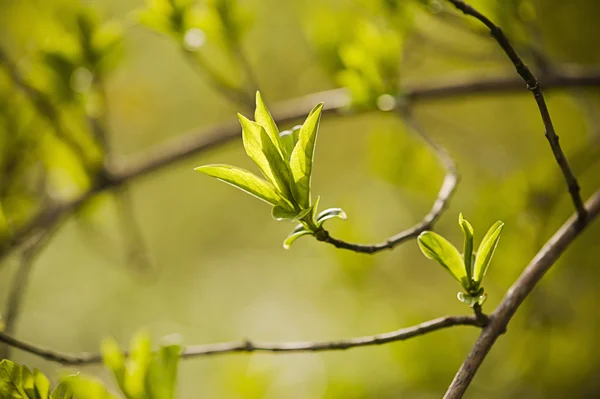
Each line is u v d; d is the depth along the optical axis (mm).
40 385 786
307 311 1814
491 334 777
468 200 1295
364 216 1411
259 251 2164
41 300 1937
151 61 2010
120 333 1951
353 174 1949
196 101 2088
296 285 1925
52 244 1996
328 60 1037
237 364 1400
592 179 1237
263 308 1907
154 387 793
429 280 1602
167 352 797
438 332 1238
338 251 1271
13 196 1104
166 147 1151
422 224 800
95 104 1025
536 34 923
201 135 1149
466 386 767
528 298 1134
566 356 1222
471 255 775
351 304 1610
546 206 1059
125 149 1993
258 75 1919
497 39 779
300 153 768
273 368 1368
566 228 805
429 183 1137
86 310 1967
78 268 2006
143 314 2008
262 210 2215
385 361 1345
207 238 2242
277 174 769
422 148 1122
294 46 1919
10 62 966
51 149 1083
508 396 1251
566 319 1178
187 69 2043
